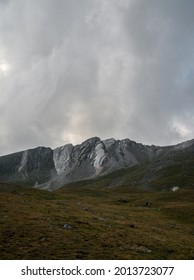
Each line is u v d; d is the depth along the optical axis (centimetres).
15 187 12519
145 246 5256
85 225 6169
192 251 5347
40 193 12269
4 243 4509
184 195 15825
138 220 8525
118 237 5597
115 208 10875
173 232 7381
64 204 9250
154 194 18312
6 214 6259
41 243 4659
